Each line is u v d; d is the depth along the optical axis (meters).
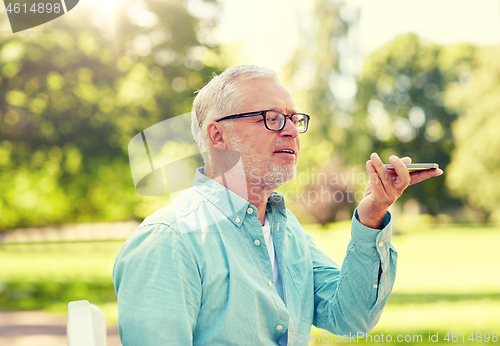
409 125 13.25
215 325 0.95
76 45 5.68
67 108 6.33
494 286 6.83
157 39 4.09
